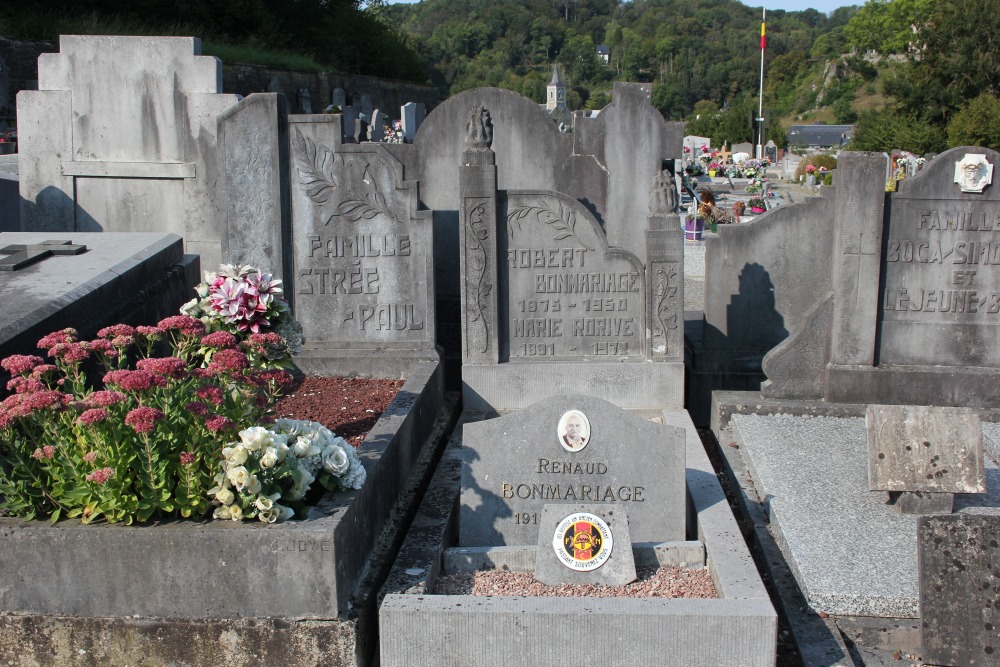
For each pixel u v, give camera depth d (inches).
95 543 161.6
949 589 167.3
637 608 159.3
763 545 214.7
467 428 206.4
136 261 274.5
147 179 422.9
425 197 363.9
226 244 312.5
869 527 213.9
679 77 4160.9
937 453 218.2
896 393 297.7
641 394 300.0
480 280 297.6
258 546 161.0
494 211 293.7
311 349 315.0
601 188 381.1
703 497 220.5
